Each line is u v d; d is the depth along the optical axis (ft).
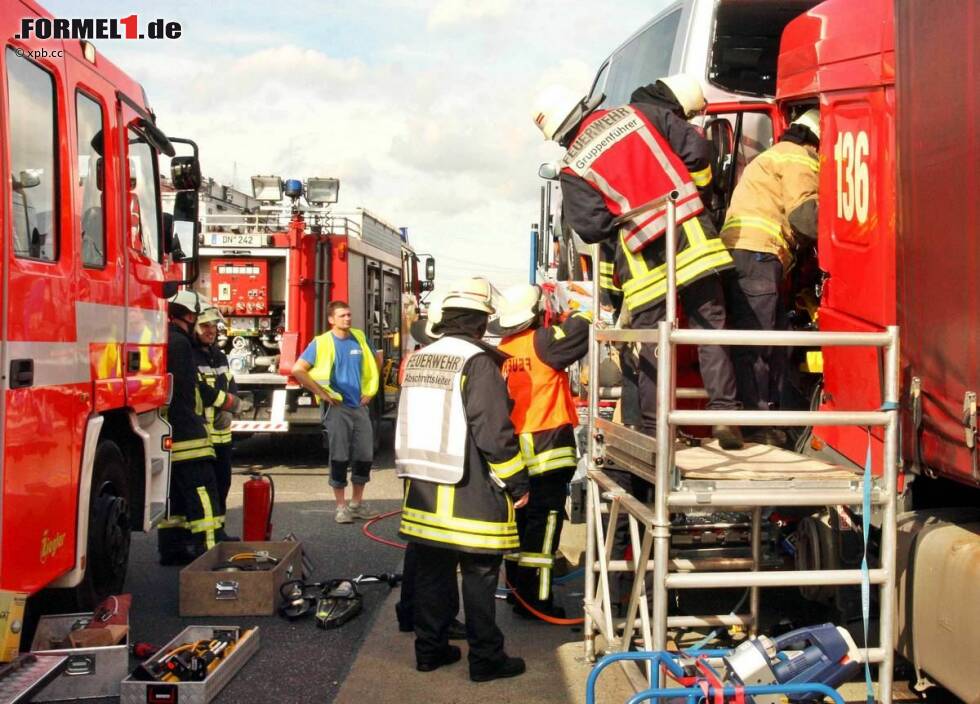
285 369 38.55
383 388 46.70
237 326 40.93
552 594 19.20
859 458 13.88
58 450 14.85
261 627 18.76
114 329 17.75
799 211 15.21
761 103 20.81
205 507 22.85
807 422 12.01
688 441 16.10
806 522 15.47
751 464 13.34
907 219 12.28
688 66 21.34
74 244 15.72
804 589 15.61
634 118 14.88
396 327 54.19
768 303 15.42
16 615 12.92
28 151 14.05
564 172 15.37
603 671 16.10
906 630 12.26
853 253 14.14
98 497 17.87
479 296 16.39
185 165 20.76
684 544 17.31
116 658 15.02
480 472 15.46
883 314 13.33
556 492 18.93
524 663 16.14
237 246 39.68
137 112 19.79
